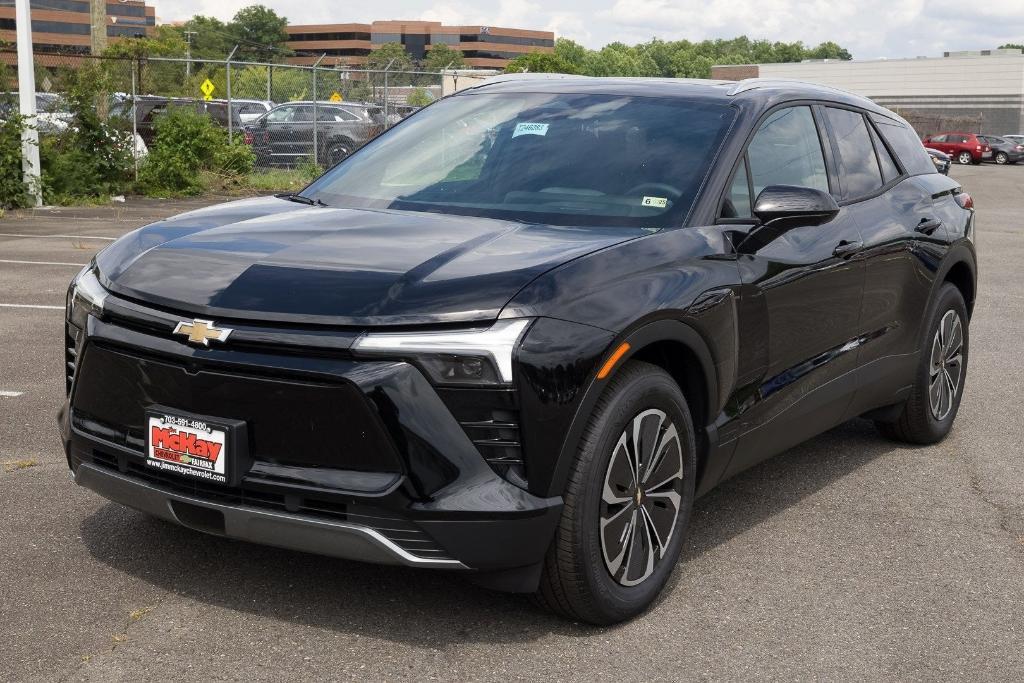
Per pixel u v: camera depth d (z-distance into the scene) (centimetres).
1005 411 641
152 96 2225
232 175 2223
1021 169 4912
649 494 349
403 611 344
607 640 332
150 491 324
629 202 384
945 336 561
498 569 312
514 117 443
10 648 312
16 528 402
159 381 316
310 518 304
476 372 299
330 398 297
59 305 873
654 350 362
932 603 371
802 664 322
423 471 297
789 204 378
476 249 336
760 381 400
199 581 361
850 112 510
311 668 307
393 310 300
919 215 527
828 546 420
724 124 418
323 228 361
